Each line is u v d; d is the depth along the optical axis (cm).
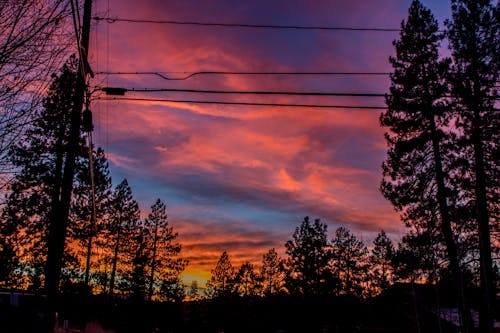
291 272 5581
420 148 2675
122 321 5141
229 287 7362
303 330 5359
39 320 1236
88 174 3900
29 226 3384
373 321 5141
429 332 4031
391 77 2805
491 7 2305
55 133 2020
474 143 2308
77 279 4222
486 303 2130
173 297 5866
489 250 2125
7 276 3550
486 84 2280
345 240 6431
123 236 5462
